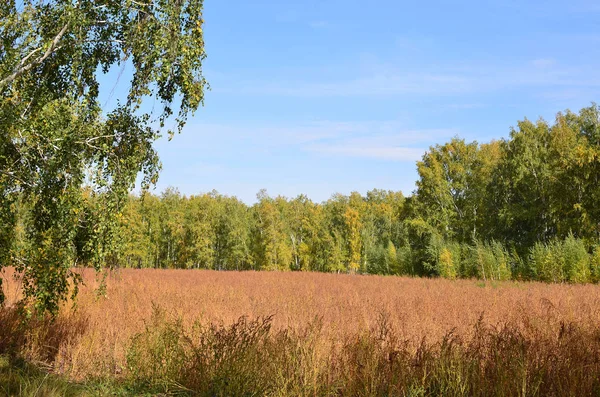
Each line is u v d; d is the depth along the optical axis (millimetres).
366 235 76062
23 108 8156
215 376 6703
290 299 17172
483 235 55750
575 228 43875
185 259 83875
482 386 5648
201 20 8812
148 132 8875
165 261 85750
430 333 9844
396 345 7617
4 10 8609
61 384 6680
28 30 8672
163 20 8570
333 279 37531
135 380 7352
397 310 14125
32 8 8781
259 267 75375
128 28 8648
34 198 8141
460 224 57125
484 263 43094
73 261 8445
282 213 89312
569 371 5504
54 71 9023
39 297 7887
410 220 59438
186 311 12625
